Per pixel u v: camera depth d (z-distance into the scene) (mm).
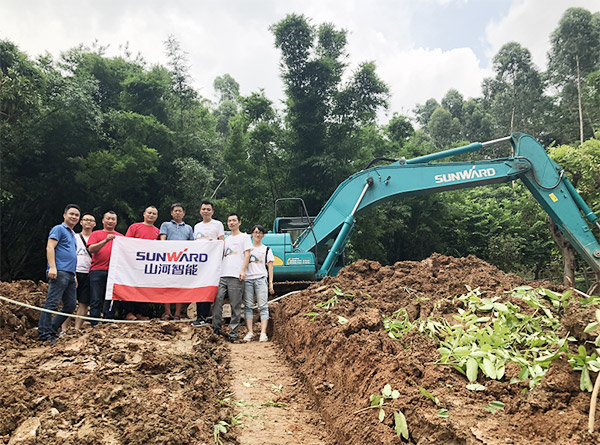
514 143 10258
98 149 19078
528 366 2943
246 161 21812
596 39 48438
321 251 10680
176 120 23188
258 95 21125
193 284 6980
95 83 20312
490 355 3184
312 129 20766
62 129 17547
